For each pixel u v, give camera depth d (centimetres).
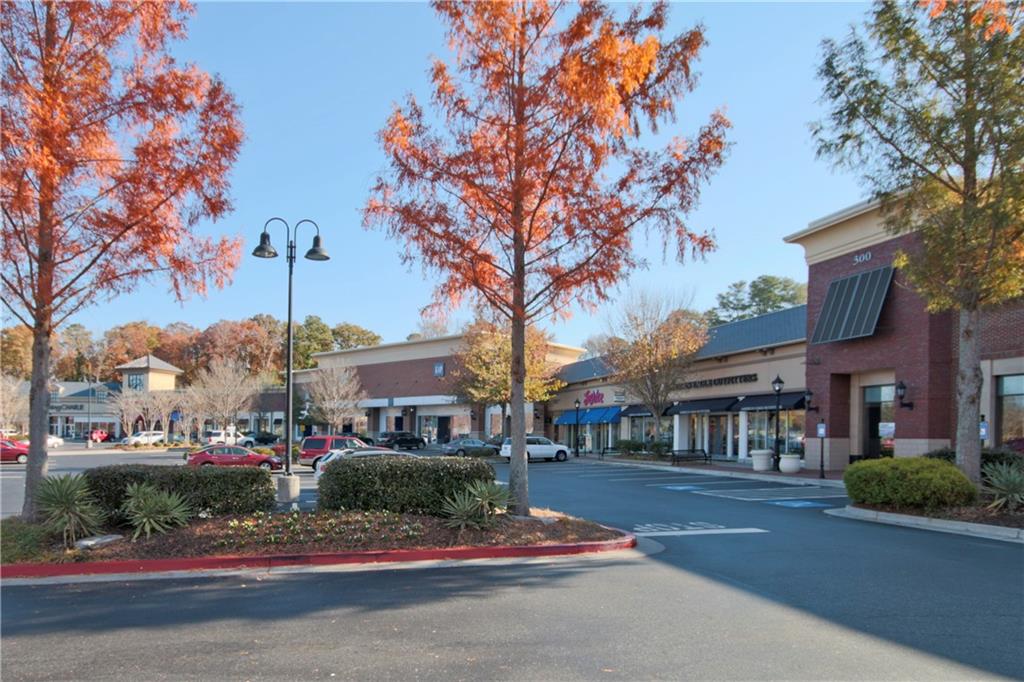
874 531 1299
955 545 1130
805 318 3212
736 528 1328
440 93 1159
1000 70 1329
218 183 1070
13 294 1045
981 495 1466
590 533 1112
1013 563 965
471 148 1155
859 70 1530
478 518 1058
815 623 649
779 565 944
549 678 496
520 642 580
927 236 1521
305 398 6306
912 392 2353
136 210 1048
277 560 904
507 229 1205
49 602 714
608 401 4781
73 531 941
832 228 2758
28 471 1036
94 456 4531
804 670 520
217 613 669
